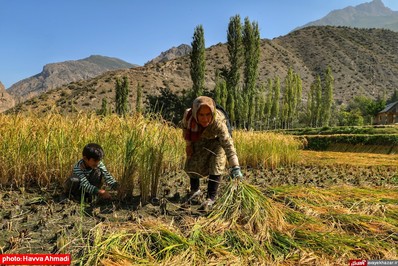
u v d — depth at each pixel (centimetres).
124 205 393
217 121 387
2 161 459
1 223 317
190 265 250
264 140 951
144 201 409
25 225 316
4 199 393
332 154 1906
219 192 470
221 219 336
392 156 1798
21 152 464
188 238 294
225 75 4269
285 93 6725
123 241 283
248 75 4250
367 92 14362
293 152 1046
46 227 312
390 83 15588
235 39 4134
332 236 309
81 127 498
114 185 412
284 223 336
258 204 341
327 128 3747
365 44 19138
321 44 18100
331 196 462
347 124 7294
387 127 3438
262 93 6656
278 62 15262
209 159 411
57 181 473
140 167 408
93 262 248
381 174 837
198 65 3816
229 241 298
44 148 473
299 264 266
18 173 460
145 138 420
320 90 7031
